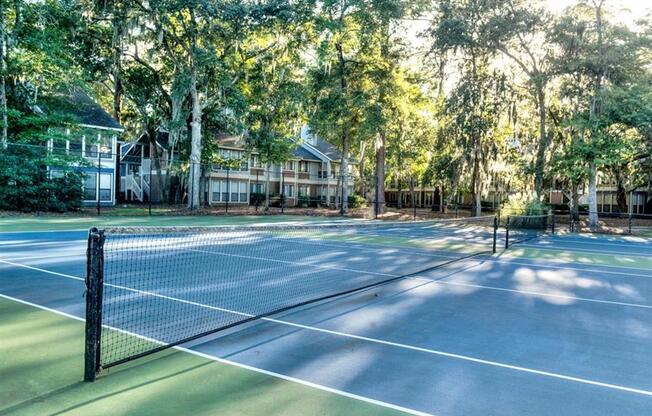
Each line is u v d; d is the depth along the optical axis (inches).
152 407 149.5
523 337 243.3
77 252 492.1
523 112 1336.1
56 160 1051.3
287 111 1407.5
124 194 1834.4
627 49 1026.1
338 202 1942.7
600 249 732.0
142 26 1170.0
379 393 166.7
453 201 1946.4
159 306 284.2
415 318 276.5
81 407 148.4
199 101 1293.1
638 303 339.0
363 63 1366.9
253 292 331.9
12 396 155.9
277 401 157.0
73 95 1290.6
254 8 1192.2
